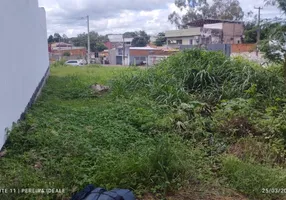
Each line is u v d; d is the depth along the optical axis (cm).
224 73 590
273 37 648
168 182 245
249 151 315
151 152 281
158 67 711
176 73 623
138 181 247
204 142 346
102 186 236
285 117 387
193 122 392
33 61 577
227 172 272
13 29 392
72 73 1073
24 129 348
